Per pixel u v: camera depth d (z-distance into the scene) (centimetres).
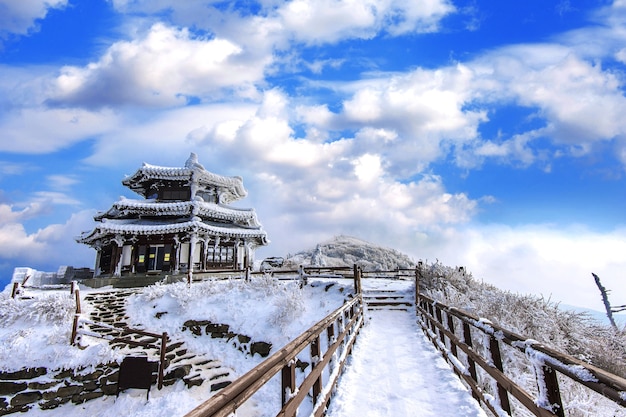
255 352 1352
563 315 1209
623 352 1095
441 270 1734
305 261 6206
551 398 277
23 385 1078
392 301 1533
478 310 1100
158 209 2645
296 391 351
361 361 813
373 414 529
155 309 1725
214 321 1550
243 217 2991
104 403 1043
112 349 1287
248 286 1841
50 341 1260
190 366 1223
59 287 2341
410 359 820
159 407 995
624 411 639
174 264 2597
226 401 208
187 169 2816
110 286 2319
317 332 461
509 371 802
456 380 644
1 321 1416
